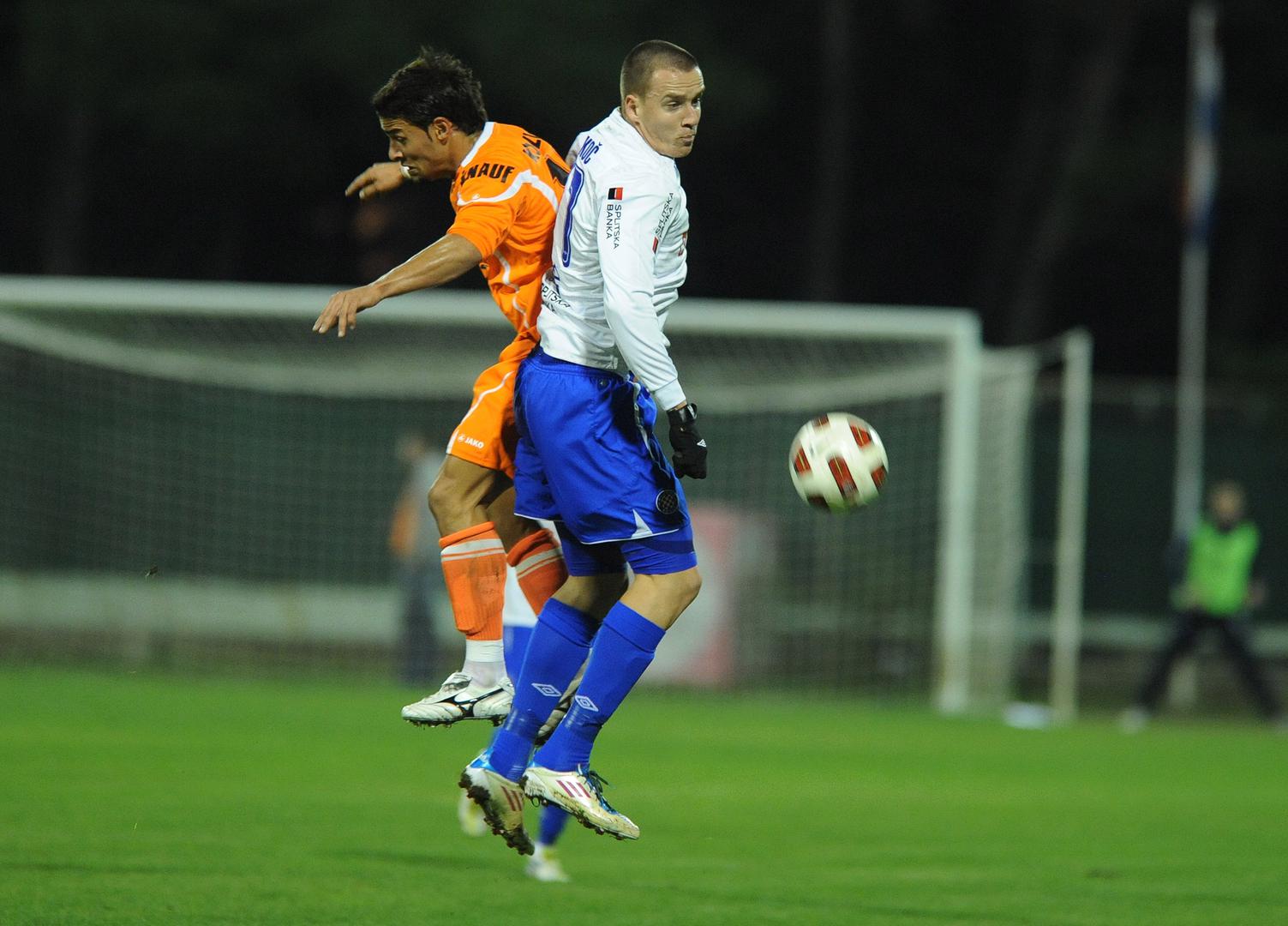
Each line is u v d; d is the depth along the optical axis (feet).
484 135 71.46
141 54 314.35
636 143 67.05
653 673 214.28
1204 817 115.24
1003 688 203.00
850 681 214.48
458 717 71.15
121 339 221.87
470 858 91.56
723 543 214.69
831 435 69.36
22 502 230.07
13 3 336.90
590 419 68.08
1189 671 234.58
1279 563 250.98
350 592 231.71
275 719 163.94
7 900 74.69
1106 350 398.42
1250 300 376.89
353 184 79.30
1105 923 76.64
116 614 230.27
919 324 195.93
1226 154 360.48
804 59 385.50
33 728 147.64
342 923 72.23
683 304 217.56
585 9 323.78
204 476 234.17
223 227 359.87
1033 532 253.03
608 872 89.35
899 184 404.98
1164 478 252.62
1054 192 367.04
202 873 83.46
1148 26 387.14
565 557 71.87
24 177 358.23
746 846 99.60
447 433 238.27
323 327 64.54
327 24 317.01
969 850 99.30
